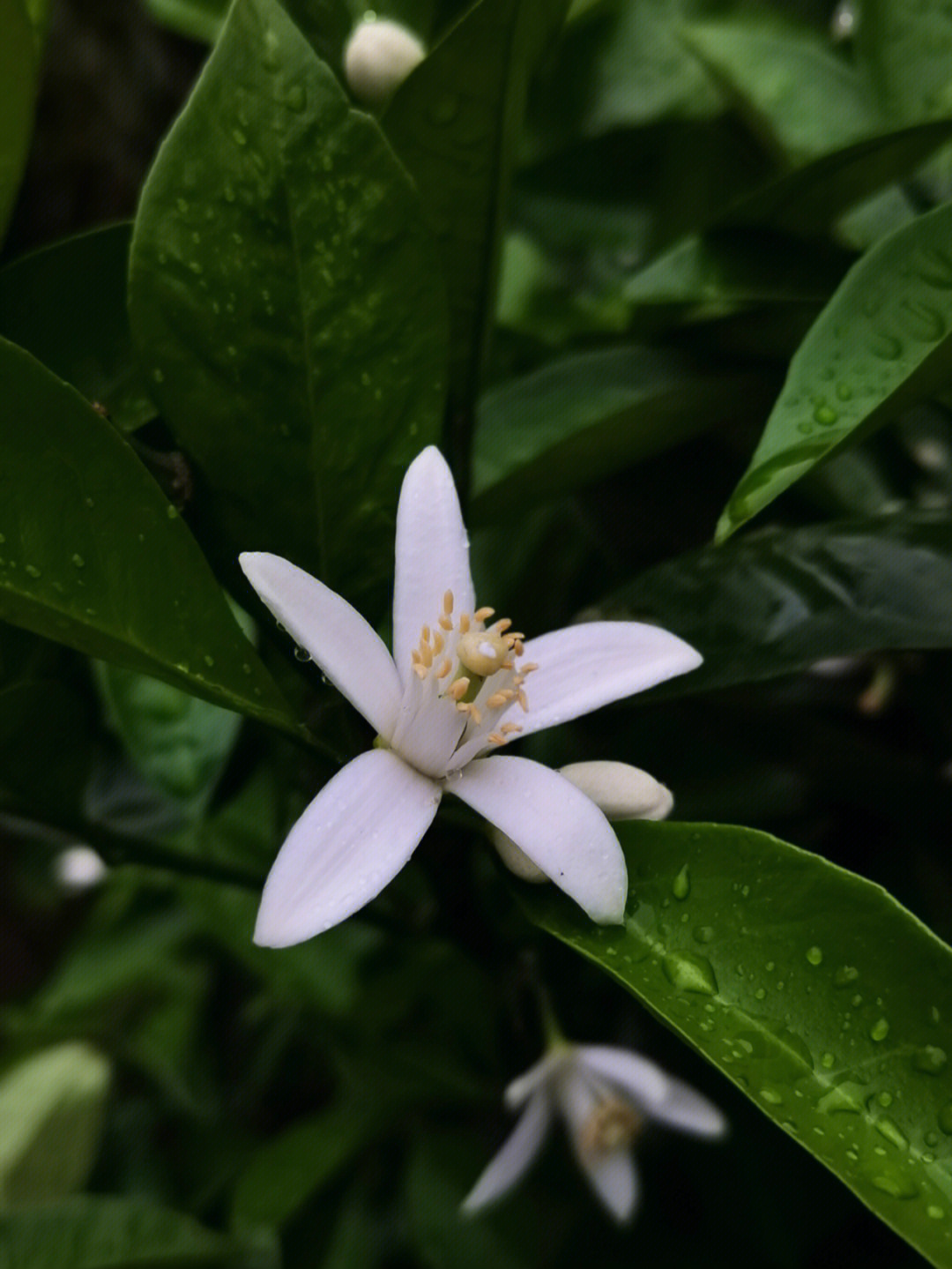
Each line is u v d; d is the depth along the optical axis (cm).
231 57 9
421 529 9
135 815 14
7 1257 14
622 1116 14
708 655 11
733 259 13
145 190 9
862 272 10
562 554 16
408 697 9
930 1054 8
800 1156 15
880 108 14
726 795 14
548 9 11
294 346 9
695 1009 8
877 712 16
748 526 14
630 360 13
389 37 13
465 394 12
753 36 15
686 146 16
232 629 9
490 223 11
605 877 8
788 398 9
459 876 11
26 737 11
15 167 10
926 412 15
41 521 8
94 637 8
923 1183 7
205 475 10
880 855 15
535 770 9
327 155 9
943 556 11
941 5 14
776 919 8
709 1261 16
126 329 11
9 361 8
